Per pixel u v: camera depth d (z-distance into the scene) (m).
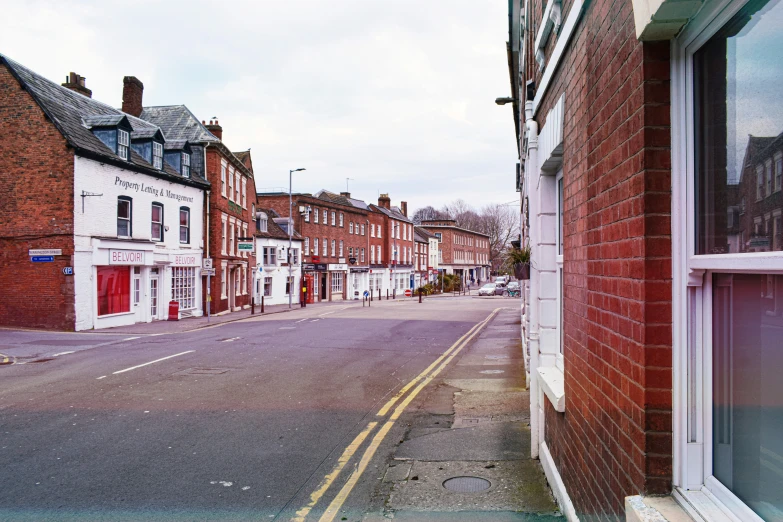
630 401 2.54
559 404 4.34
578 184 3.78
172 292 27.36
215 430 7.26
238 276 35.97
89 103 25.38
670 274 2.33
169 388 9.93
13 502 4.93
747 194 1.93
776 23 1.73
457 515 4.51
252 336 18.81
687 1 1.97
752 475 1.98
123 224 23.28
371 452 6.34
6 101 20.52
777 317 1.82
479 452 6.18
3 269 20.62
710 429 2.23
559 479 4.61
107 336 18.86
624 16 2.62
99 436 6.95
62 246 20.17
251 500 5.00
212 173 30.98
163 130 32.16
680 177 2.28
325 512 4.72
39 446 6.54
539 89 5.68
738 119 1.98
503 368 12.00
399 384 10.45
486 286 63.22
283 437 6.96
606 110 2.96
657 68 2.33
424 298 58.31
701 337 2.23
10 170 20.55
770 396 1.88
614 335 2.81
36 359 13.53
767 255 1.75
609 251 2.91
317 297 50.66
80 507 4.82
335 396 9.37
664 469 2.33
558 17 4.64
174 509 4.79
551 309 5.61
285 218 48.41
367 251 61.84
